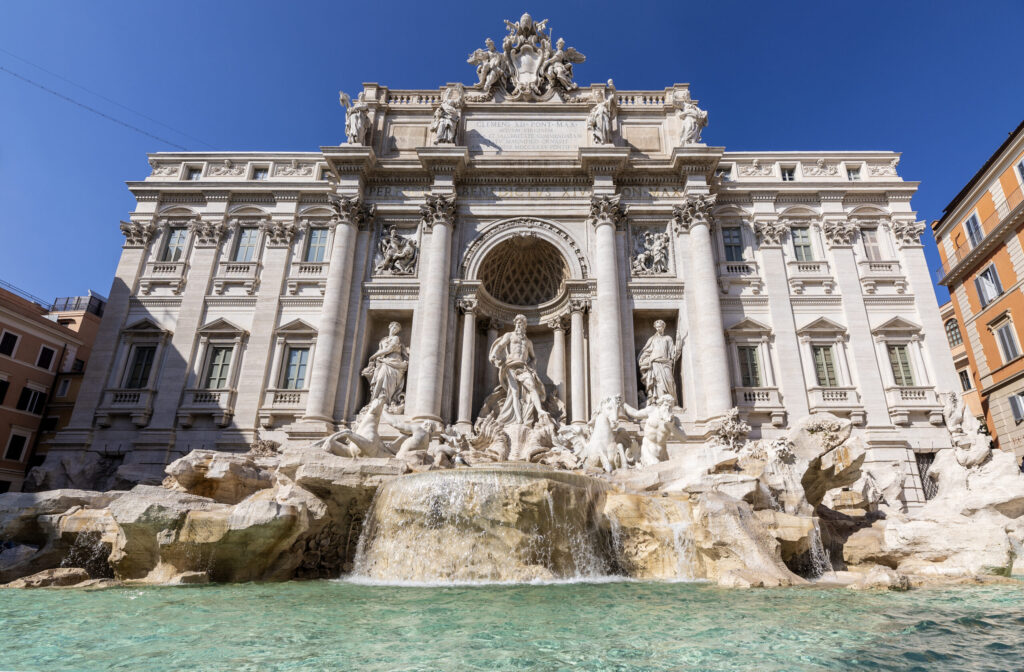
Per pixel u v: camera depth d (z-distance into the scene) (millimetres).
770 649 6711
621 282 31234
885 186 33719
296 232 34375
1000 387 35281
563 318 32594
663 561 14734
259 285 33188
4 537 15352
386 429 28250
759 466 17812
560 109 35250
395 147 34781
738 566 13219
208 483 17922
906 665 6016
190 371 31109
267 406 30062
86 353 44250
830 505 21734
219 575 14250
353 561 16562
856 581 12586
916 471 28047
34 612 9477
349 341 30391
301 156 36156
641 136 34688
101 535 15055
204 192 35062
